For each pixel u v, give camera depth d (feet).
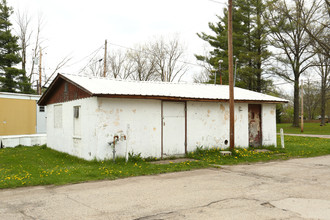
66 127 42.29
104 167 30.19
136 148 36.29
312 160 38.58
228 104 45.68
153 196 20.30
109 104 34.42
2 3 106.73
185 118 41.14
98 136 33.47
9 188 22.74
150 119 37.68
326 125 152.46
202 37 129.70
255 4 115.03
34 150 48.60
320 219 15.56
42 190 22.16
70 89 41.16
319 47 99.96
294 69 118.62
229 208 17.44
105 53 94.99
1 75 104.32
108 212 16.84
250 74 112.57
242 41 117.91
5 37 103.50
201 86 54.65
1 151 47.39
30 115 67.21
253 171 30.37
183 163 34.19
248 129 48.32
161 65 140.15
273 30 112.06
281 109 219.00
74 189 22.43
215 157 38.83
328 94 162.40
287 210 17.03
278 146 52.39
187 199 19.48
